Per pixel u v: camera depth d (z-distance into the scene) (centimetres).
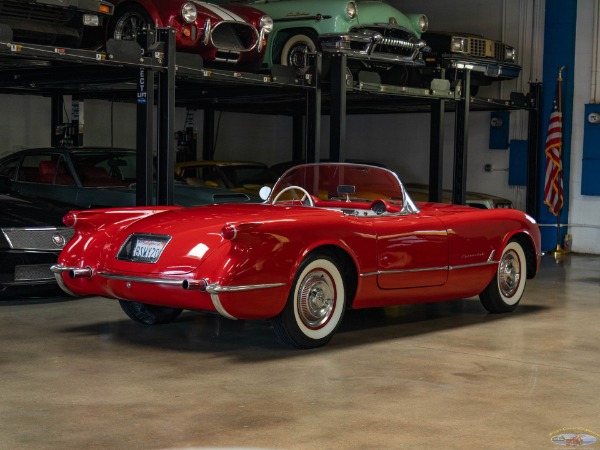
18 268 697
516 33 1416
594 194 1343
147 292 542
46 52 725
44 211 750
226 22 930
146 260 546
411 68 1192
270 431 388
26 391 454
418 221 623
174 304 538
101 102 1402
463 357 549
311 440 376
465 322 680
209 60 941
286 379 486
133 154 1022
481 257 675
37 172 1005
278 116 1689
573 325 671
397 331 638
